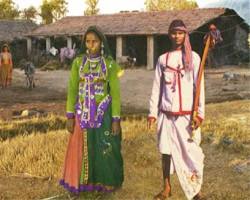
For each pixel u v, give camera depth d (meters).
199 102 5.11
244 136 8.11
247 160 6.71
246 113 10.89
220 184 5.80
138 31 35.03
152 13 37.56
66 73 30.75
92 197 5.39
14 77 26.56
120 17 38.59
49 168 6.38
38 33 40.34
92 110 5.43
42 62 39.00
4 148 7.34
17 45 43.94
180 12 36.47
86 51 5.56
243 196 5.35
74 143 5.46
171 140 5.14
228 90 18.53
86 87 5.45
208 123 9.27
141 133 8.45
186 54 5.09
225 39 36.22
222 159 6.83
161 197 5.27
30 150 7.05
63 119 11.11
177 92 5.12
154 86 5.24
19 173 6.36
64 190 5.69
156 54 35.94
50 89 21.02
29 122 10.65
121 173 5.59
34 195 5.56
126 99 16.98
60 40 42.00
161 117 5.22
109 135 5.46
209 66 33.75
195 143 5.12
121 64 35.09
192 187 5.09
